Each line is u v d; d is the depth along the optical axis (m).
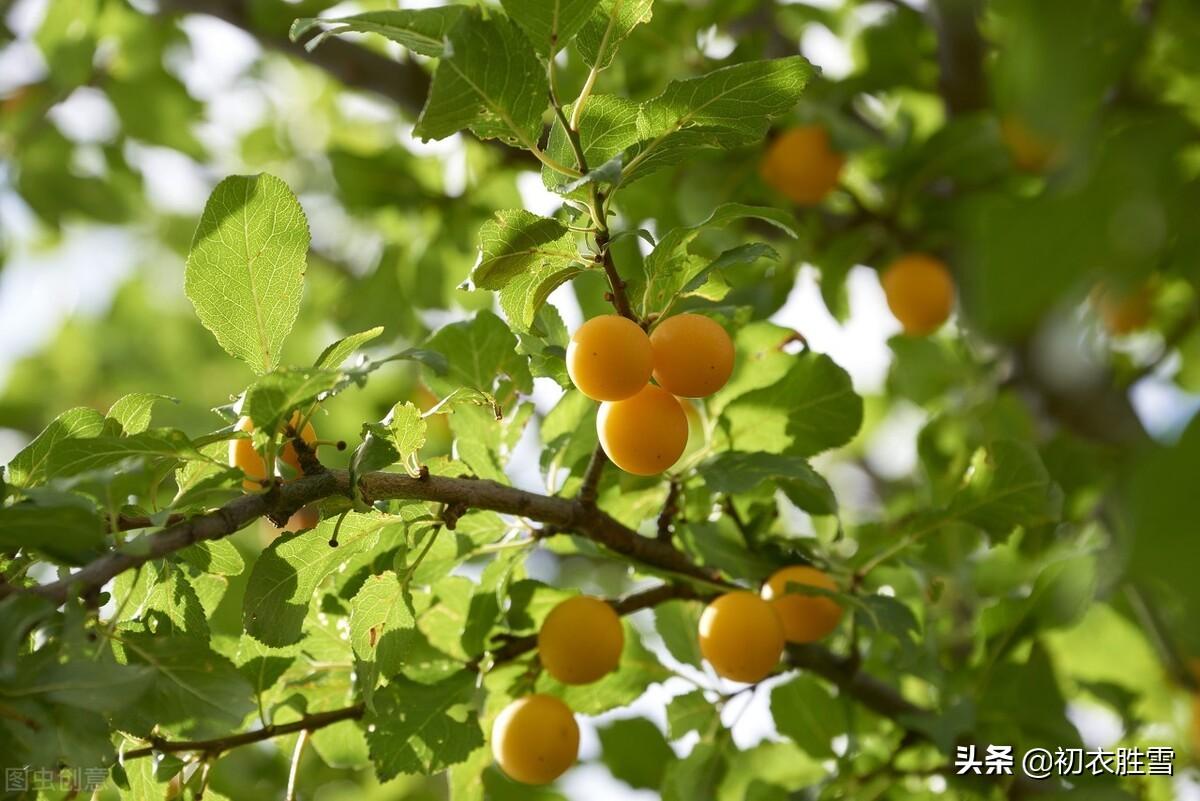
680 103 0.73
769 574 0.83
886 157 1.02
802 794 0.87
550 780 0.80
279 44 1.18
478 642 0.81
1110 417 1.00
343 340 0.72
